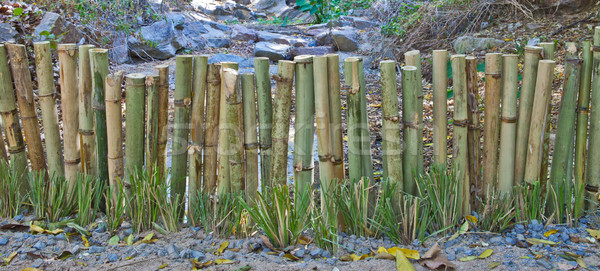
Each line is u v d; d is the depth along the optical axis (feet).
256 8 48.42
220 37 30.50
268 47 27.61
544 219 7.86
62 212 8.25
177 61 7.55
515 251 6.97
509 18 23.47
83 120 8.07
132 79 7.55
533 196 7.57
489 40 21.58
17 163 8.47
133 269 6.68
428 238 7.52
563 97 7.55
